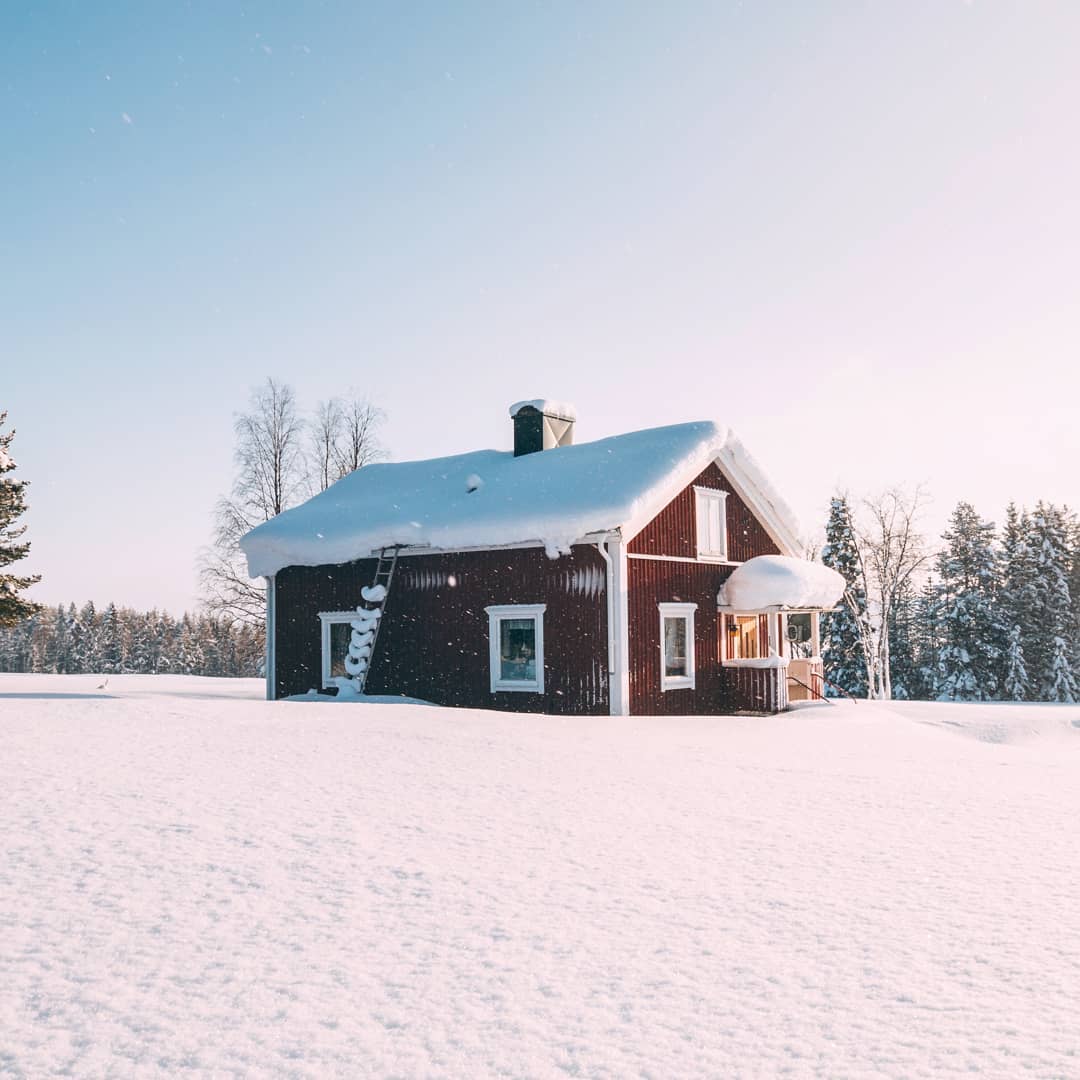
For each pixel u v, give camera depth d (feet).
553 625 72.59
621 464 75.82
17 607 138.00
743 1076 13.12
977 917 19.94
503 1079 13.12
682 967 17.12
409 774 35.42
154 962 17.33
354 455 148.25
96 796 30.04
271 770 35.29
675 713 74.84
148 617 405.18
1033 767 43.34
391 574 81.82
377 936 18.62
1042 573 203.51
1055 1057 13.56
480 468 91.04
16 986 16.29
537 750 42.83
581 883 22.15
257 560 90.94
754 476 85.51
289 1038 14.39
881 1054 13.74
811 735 57.57
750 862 24.18
